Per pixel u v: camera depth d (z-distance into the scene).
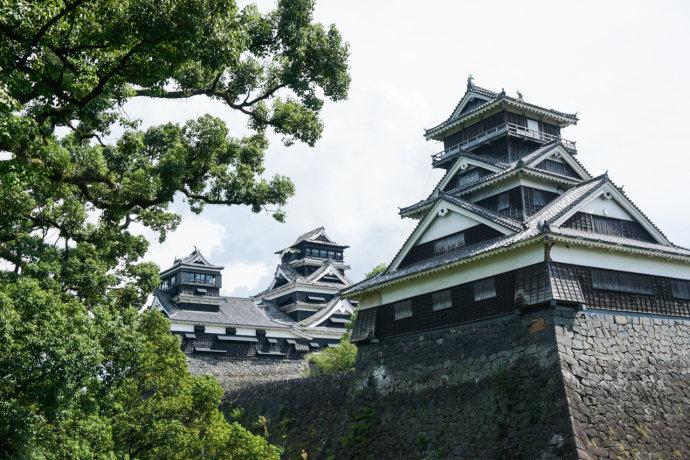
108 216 23.97
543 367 25.39
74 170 20.38
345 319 68.50
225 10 15.04
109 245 26.62
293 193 22.31
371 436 31.36
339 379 35.72
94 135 21.94
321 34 20.84
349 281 74.00
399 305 33.22
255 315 64.94
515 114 38.12
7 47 14.04
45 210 24.34
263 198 21.78
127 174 21.78
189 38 14.38
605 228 30.77
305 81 21.33
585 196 29.88
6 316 14.07
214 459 20.64
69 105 16.84
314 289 70.38
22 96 15.37
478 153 39.09
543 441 23.95
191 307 61.44
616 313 27.58
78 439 15.34
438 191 37.19
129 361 18.36
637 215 31.97
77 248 24.78
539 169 32.38
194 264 63.22
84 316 15.63
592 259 27.67
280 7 20.05
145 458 19.75
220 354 59.75
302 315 68.56
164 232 29.06
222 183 21.55
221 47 15.31
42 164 16.83
